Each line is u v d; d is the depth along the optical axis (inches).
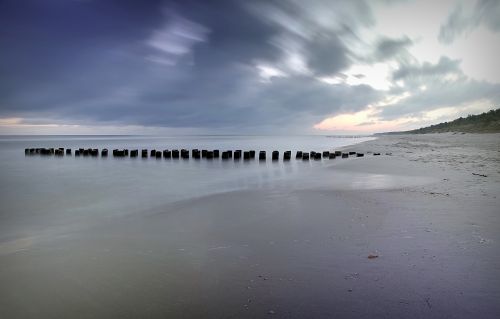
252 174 837.8
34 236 300.4
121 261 205.6
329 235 242.7
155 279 175.9
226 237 249.8
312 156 1321.4
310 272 176.9
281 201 386.9
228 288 161.9
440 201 351.3
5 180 798.5
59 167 1143.0
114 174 919.0
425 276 166.4
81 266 199.3
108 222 341.1
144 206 431.8
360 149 1681.8
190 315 138.4
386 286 157.5
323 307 141.0
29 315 143.0
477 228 246.1
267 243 229.9
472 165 727.7
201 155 1477.6
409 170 681.0
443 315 131.7
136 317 138.4
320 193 434.6
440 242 216.7
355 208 331.9
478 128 3395.7
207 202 407.5
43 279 181.0
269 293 155.2
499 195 376.2
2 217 396.5
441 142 2023.9
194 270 186.2
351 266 182.7
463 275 166.1
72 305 150.9
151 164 1229.7
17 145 3169.3
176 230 279.7
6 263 208.5
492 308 135.6
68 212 423.8
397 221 273.9
